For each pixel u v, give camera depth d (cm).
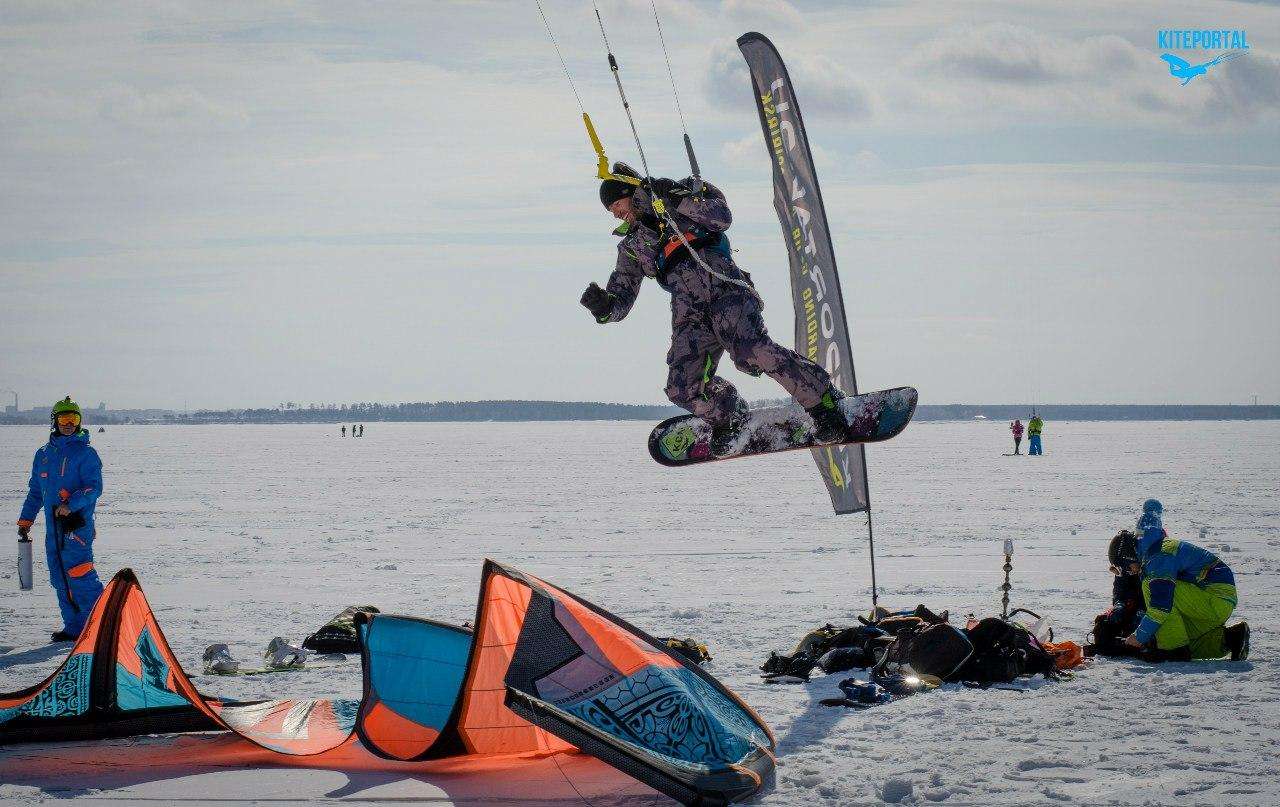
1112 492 10919
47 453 3947
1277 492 10675
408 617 2372
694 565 5878
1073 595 4659
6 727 2420
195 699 2339
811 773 2117
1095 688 2867
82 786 2100
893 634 3294
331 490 12644
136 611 2409
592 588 5025
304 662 3388
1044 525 7844
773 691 2927
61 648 3712
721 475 16088
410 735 2281
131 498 11312
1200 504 9219
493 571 2153
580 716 2067
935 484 12600
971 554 6203
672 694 2111
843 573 5475
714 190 2111
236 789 2080
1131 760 2181
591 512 9525
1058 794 1967
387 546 6919
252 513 9456
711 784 1917
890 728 2489
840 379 3838
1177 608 3244
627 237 2223
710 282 2128
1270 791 1973
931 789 2008
